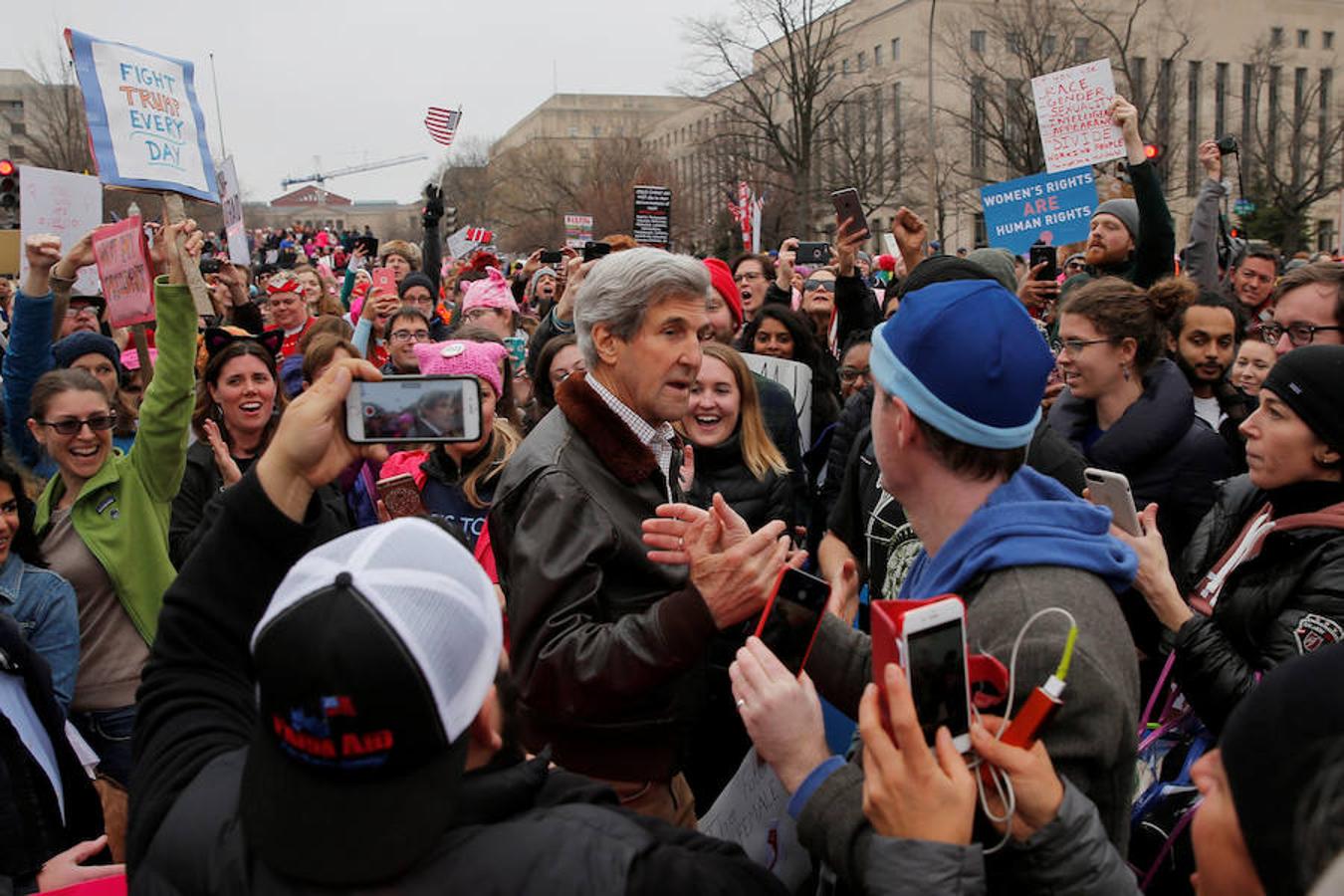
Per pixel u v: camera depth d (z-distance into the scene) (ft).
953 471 5.70
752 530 13.21
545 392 14.16
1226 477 11.78
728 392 13.35
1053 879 4.48
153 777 5.13
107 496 12.37
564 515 7.67
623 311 8.26
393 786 4.13
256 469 5.61
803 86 126.11
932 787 4.36
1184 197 158.81
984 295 5.60
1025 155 102.06
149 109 16.37
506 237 237.66
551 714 7.50
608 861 4.26
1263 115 171.63
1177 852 7.88
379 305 22.89
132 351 20.76
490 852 4.27
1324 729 3.27
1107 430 11.98
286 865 4.16
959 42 133.59
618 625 7.24
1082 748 4.83
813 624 6.05
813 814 5.07
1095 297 11.79
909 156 134.82
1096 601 5.21
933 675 4.50
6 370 15.80
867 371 18.38
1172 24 151.12
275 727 4.18
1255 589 7.98
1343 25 178.81
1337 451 8.02
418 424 5.65
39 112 104.94
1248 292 20.18
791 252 23.32
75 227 23.13
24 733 9.12
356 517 12.73
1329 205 128.06
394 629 4.04
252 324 25.27
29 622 10.93
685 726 8.43
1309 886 3.07
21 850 8.73
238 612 5.55
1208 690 7.75
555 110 318.04
